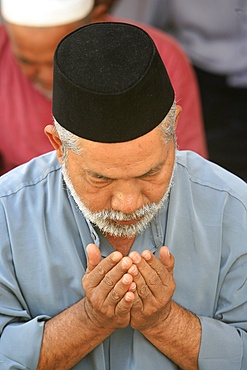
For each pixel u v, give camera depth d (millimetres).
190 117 4785
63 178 3168
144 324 3059
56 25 4422
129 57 2785
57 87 2857
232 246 3180
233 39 5602
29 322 3117
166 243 3160
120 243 3154
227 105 5734
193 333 3129
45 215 3156
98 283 2977
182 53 4859
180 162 3199
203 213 3182
